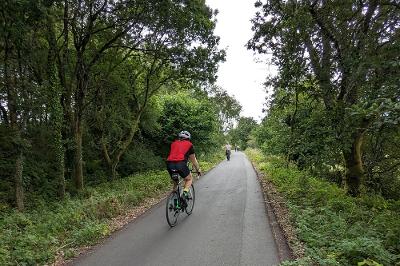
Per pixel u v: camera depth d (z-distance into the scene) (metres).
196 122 27.56
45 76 13.09
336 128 10.35
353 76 9.25
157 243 6.99
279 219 8.72
